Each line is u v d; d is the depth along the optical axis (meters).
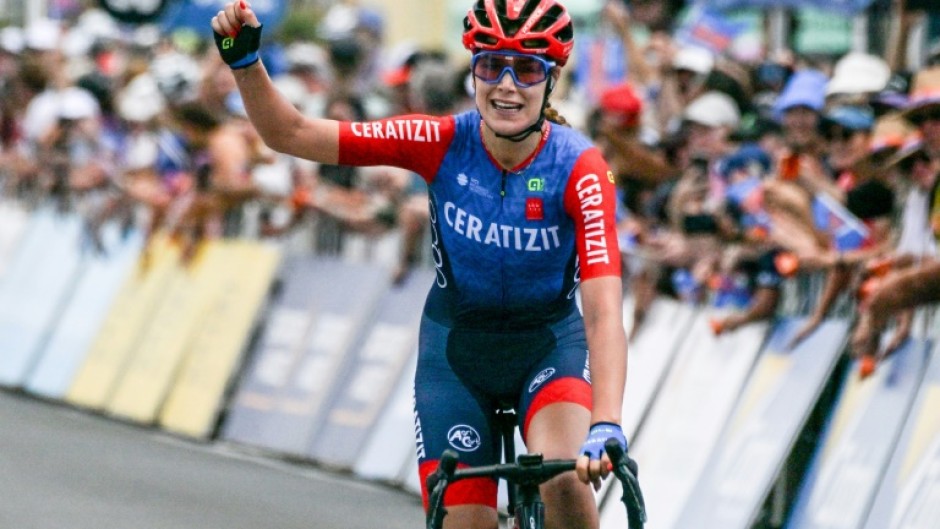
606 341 11.77
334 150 12.68
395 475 23.06
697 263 21.27
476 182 12.70
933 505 16.17
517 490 11.27
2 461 22.70
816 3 25.42
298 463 24.72
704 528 18.80
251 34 12.23
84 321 30.61
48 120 33.31
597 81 28.09
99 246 30.95
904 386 17.23
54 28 35.75
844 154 21.38
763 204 19.70
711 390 19.78
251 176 27.20
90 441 25.38
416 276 24.22
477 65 12.21
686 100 24.94
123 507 20.06
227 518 19.84
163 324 28.56
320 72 29.48
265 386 25.98
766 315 19.42
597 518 12.39
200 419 26.72
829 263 18.56
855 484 17.52
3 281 33.28
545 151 12.60
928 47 25.25
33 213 33.31
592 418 11.48
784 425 18.31
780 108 20.77
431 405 12.84
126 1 37.44
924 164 18.11
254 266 27.00
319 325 25.50
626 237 22.11
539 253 12.71
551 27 12.12
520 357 12.99
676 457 19.88
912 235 18.22
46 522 18.84
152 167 29.88
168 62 31.83
